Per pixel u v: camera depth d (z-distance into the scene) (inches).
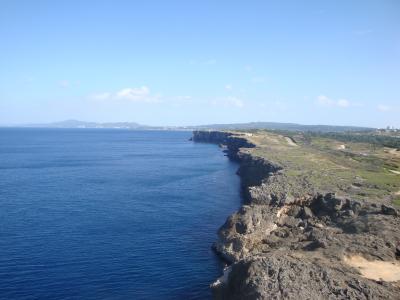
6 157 7377.0
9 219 3058.6
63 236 2704.2
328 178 3459.6
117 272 2185.0
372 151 6747.1
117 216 3233.3
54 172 5506.9
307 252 1951.3
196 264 2324.1
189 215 3331.7
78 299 1893.5
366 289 1489.9
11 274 2110.0
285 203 2790.4
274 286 1517.0
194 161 7234.3
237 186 4697.3
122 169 5964.6
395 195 2842.0
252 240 2439.7
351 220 2389.3
